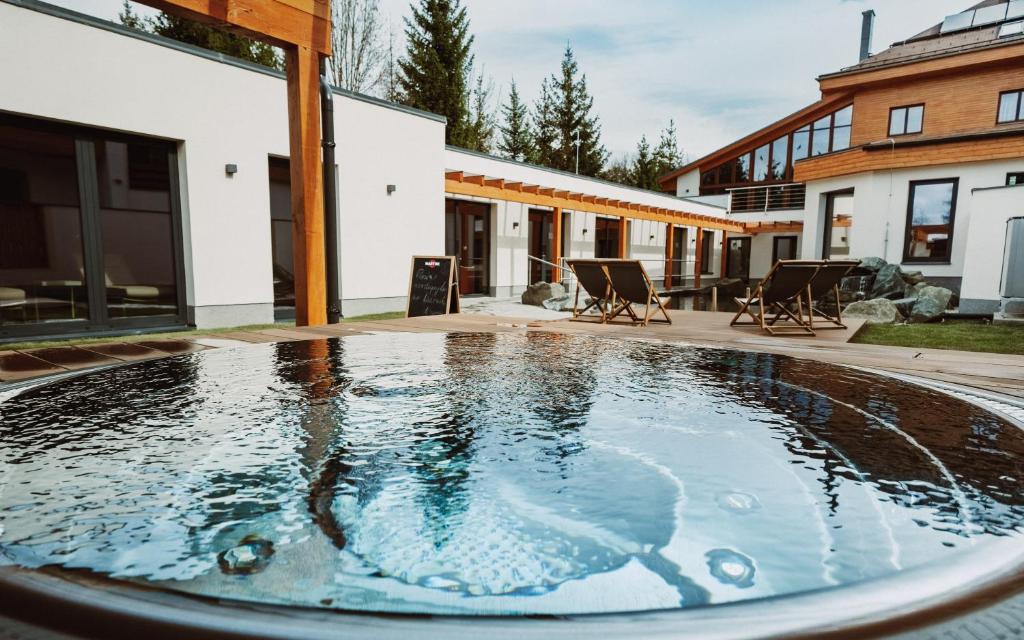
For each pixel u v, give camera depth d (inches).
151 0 128.6
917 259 458.9
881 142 460.4
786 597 25.1
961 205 433.4
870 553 30.6
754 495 39.9
